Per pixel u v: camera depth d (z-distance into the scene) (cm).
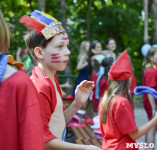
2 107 99
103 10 912
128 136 222
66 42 156
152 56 371
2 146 99
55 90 155
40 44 153
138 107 723
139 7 994
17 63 122
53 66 154
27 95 102
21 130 100
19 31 768
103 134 239
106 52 547
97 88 468
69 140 445
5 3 978
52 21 156
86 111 499
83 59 560
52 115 154
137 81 951
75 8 965
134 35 941
